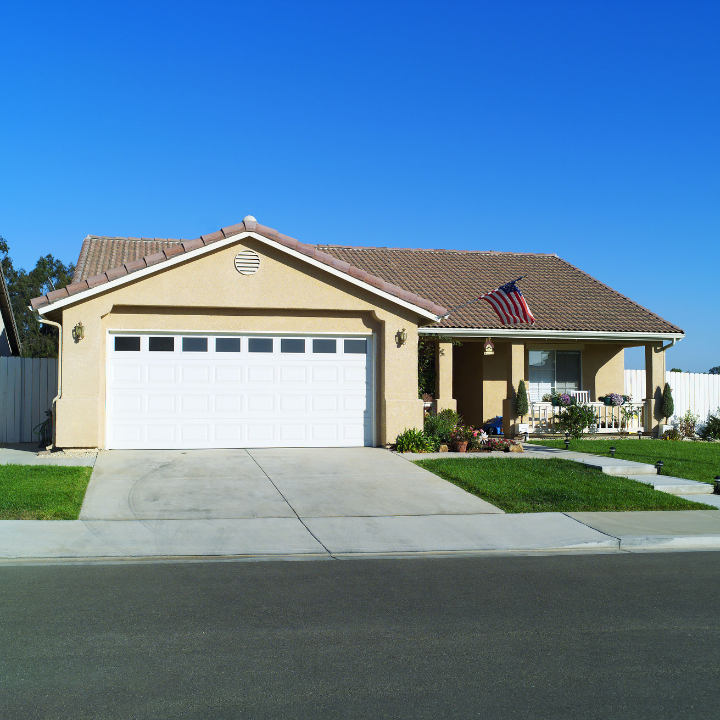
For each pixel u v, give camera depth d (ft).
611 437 68.90
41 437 56.44
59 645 18.24
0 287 75.31
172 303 48.03
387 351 51.80
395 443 51.65
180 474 41.37
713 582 25.39
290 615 20.94
